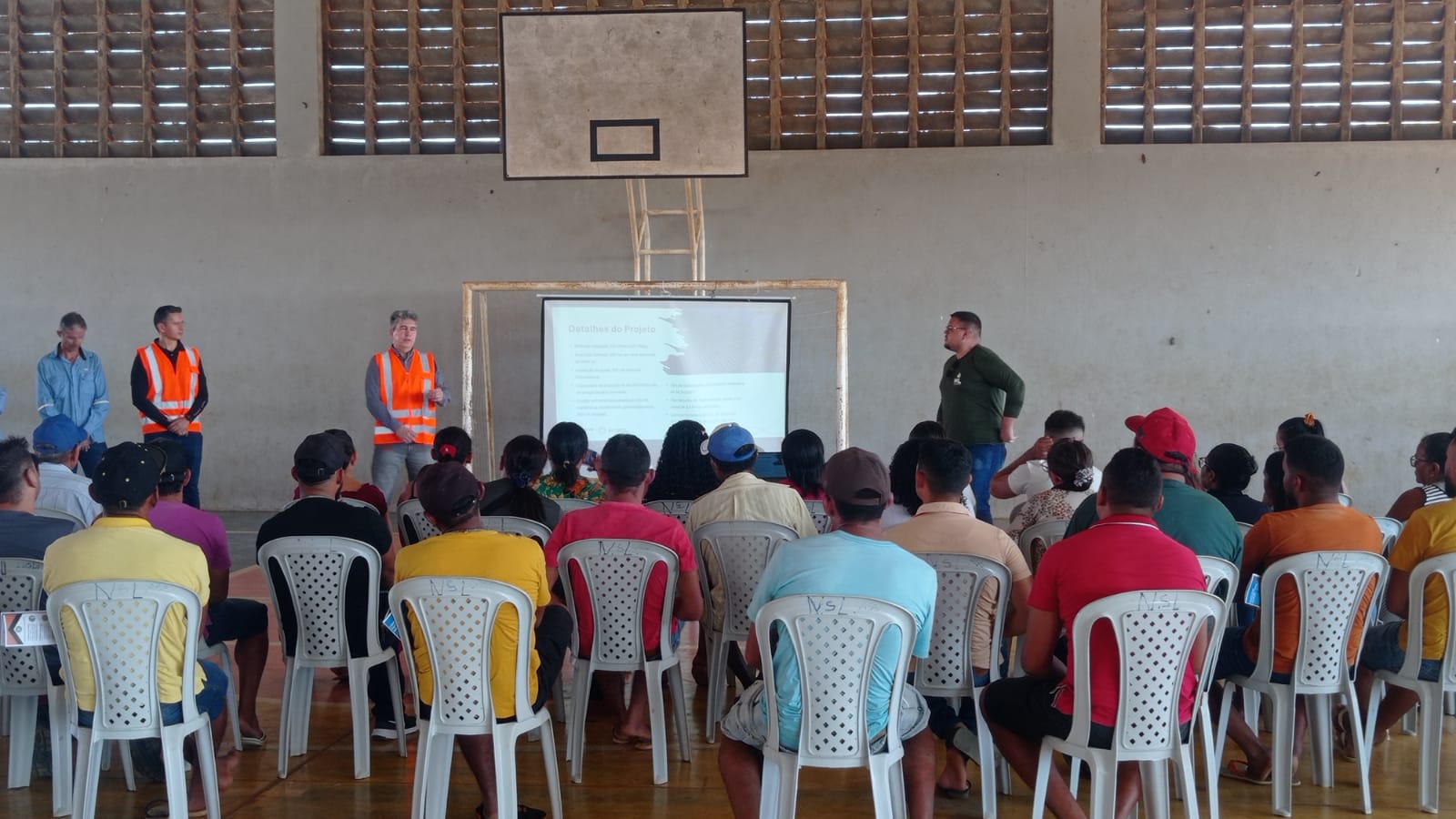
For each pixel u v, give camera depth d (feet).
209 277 27.63
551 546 10.21
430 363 22.67
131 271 27.66
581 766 10.33
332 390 27.61
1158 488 7.86
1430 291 25.77
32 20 27.71
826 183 26.81
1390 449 25.94
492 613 8.34
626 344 23.22
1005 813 9.46
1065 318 26.45
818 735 7.41
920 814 7.91
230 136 27.84
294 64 27.37
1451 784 10.03
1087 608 7.55
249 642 11.25
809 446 12.67
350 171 27.40
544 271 27.25
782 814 7.43
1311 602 9.12
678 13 22.71
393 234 27.45
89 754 8.36
